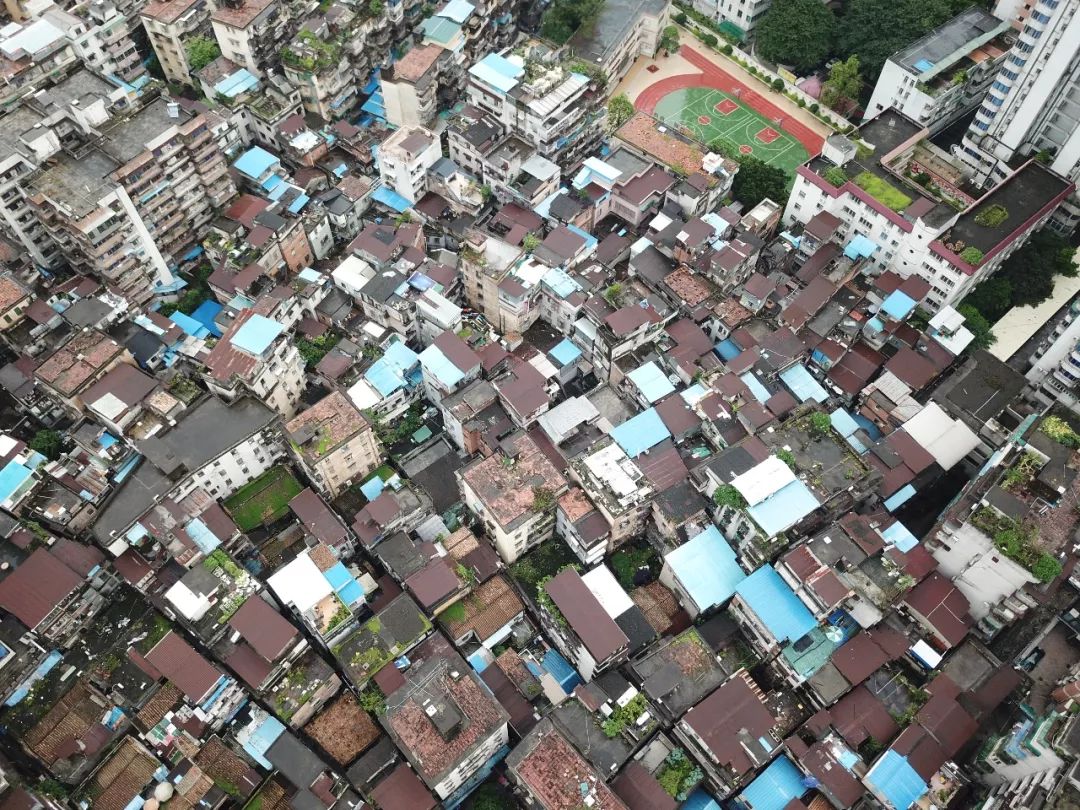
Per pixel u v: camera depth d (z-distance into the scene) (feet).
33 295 347.15
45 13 427.33
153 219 384.47
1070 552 288.51
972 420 348.18
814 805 276.62
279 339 342.64
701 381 351.05
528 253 389.60
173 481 313.32
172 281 398.62
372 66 469.98
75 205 345.10
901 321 376.89
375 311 378.32
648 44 516.73
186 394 335.88
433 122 464.24
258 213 397.39
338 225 414.21
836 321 377.71
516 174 415.03
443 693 269.85
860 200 395.34
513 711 297.53
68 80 384.47
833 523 304.50
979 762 280.72
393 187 424.87
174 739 281.13
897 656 295.07
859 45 494.59
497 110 421.59
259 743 284.82
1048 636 301.63
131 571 303.89
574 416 346.74
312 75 426.92
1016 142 422.41
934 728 281.13
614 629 291.38
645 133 437.58
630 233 422.41
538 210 411.95
